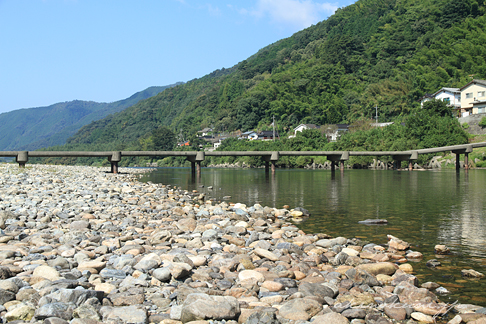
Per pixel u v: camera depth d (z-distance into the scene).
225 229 10.44
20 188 18.75
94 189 19.83
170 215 13.22
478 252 8.36
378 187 24.48
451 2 149.62
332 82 153.38
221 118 179.38
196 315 4.71
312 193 21.36
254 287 6.01
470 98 75.00
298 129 118.44
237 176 40.19
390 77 142.50
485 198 17.78
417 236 10.00
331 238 9.89
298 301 5.21
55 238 8.88
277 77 182.25
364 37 187.38
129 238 9.12
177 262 6.95
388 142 60.44
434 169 49.81
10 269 6.08
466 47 118.94
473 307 5.32
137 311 4.88
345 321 4.73
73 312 4.71
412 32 161.75
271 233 10.54
